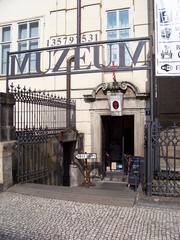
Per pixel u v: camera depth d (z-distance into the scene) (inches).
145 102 468.8
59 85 522.9
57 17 533.6
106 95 490.6
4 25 572.1
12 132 306.3
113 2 506.6
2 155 286.8
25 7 557.6
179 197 271.0
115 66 392.5
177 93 439.5
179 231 198.5
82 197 267.1
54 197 269.3
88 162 496.7
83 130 507.2
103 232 195.9
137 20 492.1
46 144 382.9
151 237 188.5
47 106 403.5
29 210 237.5
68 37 526.0
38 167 358.3
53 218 220.8
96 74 501.4
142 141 470.3
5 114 299.9
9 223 211.0
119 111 477.7
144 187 303.3
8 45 567.8
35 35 552.1
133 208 245.4
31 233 194.4
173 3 331.9
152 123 284.7
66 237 188.2
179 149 377.1
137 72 478.6
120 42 390.3
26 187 298.5
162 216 227.5
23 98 333.4
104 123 516.7
